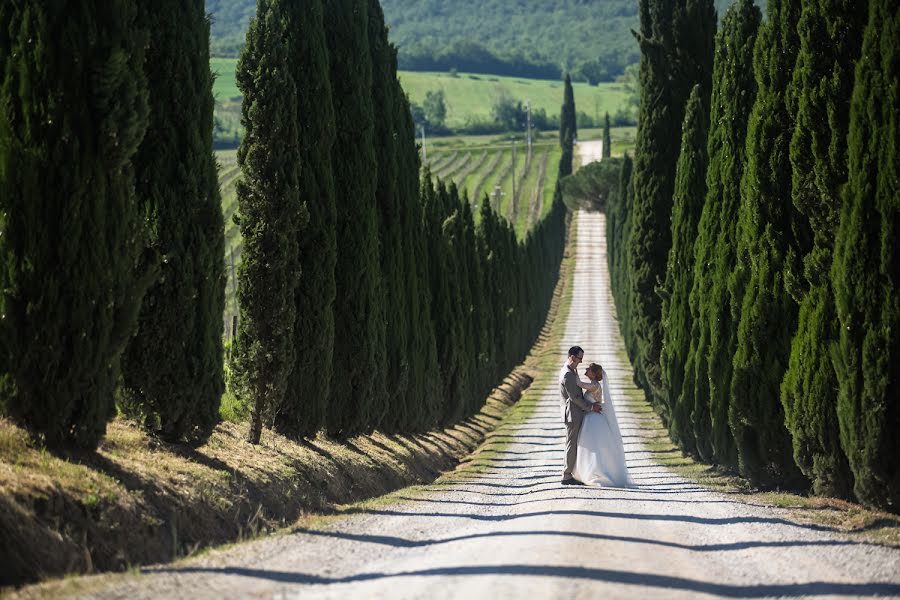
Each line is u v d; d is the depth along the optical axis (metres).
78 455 19.98
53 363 19.52
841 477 24.95
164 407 24.56
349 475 32.31
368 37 43.41
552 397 92.38
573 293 190.12
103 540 17.25
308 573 15.52
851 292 22.72
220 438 28.47
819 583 14.88
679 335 40.97
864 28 23.55
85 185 19.72
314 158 33.72
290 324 30.83
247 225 30.50
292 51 33.66
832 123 24.08
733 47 34.62
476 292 74.88
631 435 58.53
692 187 40.62
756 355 29.28
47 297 19.41
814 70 24.50
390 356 46.34
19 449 18.67
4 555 14.74
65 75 19.58
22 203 19.33
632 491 29.70
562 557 15.79
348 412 38.38
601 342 142.12
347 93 38.38
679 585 14.12
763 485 30.67
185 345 24.70
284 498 25.33
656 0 49.12
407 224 48.50
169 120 24.67
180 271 24.47
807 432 25.27
